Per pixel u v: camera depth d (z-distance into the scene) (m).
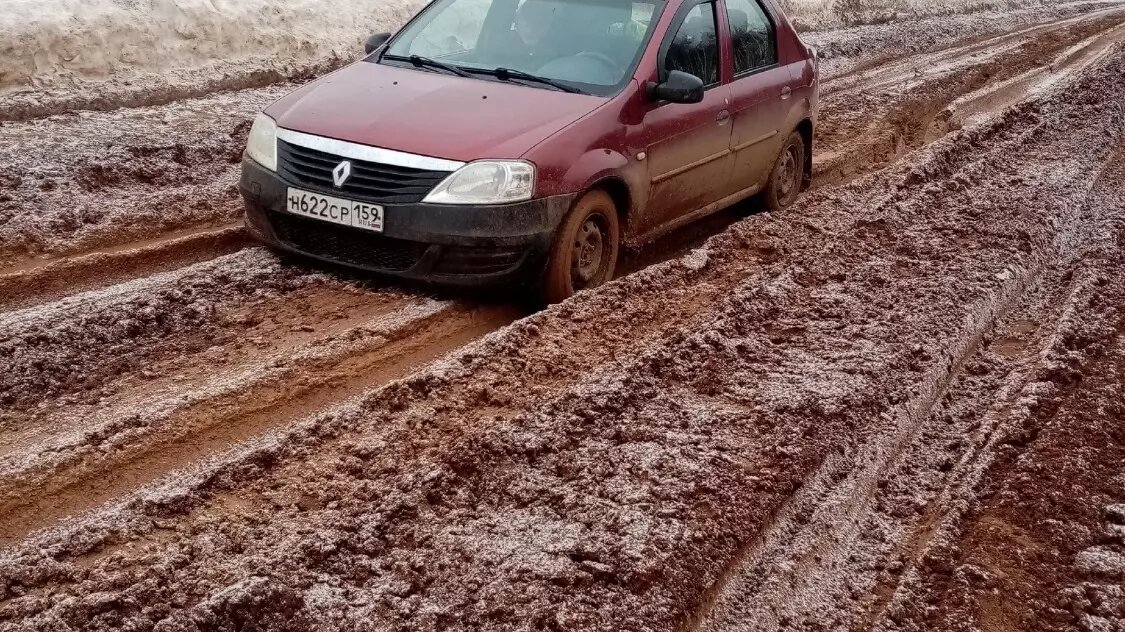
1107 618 3.59
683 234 7.27
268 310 5.24
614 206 5.90
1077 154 9.64
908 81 13.47
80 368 4.52
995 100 12.58
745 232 6.91
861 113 11.52
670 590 3.47
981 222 7.41
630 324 5.39
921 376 5.13
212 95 9.49
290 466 3.90
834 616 3.60
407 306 5.42
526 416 4.32
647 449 4.21
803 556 3.85
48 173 6.75
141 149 7.42
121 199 6.63
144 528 3.50
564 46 6.25
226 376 4.57
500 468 3.99
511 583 3.39
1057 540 4.01
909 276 6.34
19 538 3.46
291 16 11.02
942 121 11.55
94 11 9.26
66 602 3.08
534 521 3.71
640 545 3.62
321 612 3.19
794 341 5.35
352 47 11.45
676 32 6.38
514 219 5.29
